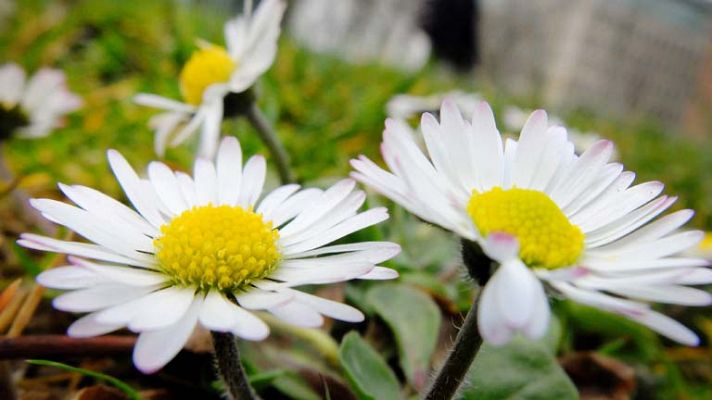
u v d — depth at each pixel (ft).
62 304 0.23
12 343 0.27
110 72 0.76
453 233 0.25
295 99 0.71
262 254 0.26
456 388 0.26
